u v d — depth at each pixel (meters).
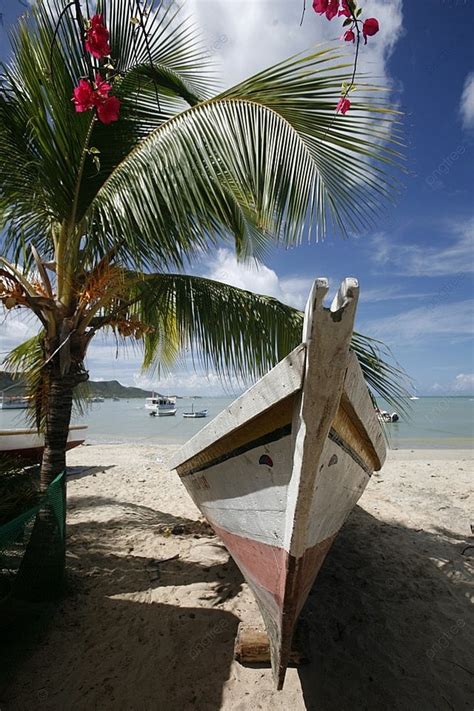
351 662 3.01
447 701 2.67
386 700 2.67
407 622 3.51
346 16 2.08
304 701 2.65
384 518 6.23
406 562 4.65
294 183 3.69
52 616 3.45
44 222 4.49
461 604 3.80
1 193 3.65
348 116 3.40
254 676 2.85
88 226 3.68
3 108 3.47
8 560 3.67
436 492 7.89
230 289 5.05
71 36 3.24
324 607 3.71
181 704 2.62
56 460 3.88
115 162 3.62
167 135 3.65
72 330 3.88
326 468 2.32
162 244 3.69
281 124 3.56
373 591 4.00
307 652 3.10
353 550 4.96
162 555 4.73
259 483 2.53
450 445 18.41
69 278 3.84
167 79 4.54
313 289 1.73
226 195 4.00
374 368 4.73
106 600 3.74
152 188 3.47
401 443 19.22
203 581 4.11
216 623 3.41
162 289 4.89
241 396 2.34
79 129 3.39
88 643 3.15
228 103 3.62
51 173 3.42
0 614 3.19
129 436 23.17
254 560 2.86
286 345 4.87
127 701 2.63
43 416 4.75
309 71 3.28
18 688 2.72
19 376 5.45
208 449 2.88
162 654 3.04
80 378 4.01
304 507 2.12
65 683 2.77
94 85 2.35
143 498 7.40
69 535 5.37
